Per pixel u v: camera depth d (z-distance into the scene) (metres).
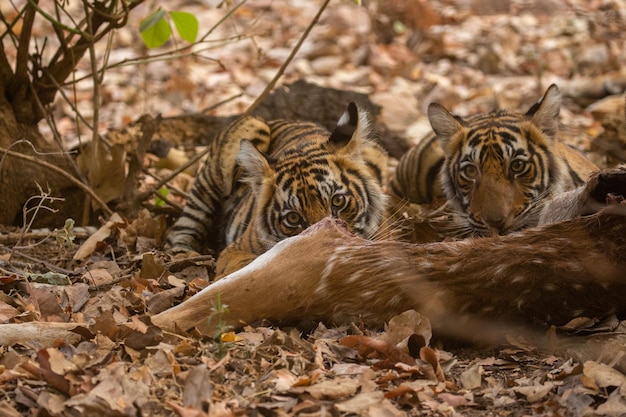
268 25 24.39
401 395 6.44
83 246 10.48
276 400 6.32
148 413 6.10
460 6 23.14
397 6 23.36
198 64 22.36
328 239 7.59
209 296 7.49
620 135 14.45
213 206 12.72
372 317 7.50
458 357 7.42
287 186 9.90
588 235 7.29
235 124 12.61
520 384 6.70
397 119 17.55
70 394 6.25
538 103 11.61
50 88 12.36
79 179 12.41
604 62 20.81
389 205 11.19
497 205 10.70
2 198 11.84
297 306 7.50
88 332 7.26
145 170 13.13
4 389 6.40
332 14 23.72
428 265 7.37
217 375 6.66
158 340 7.07
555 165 11.37
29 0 11.00
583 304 7.46
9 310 7.91
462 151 11.58
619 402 6.28
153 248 10.95
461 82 21.08
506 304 7.42
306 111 15.80
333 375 6.77
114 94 20.28
